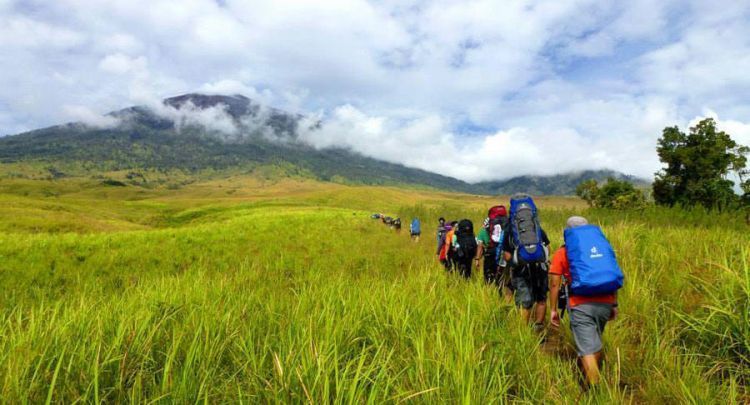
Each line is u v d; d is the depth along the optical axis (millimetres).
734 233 8914
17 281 10117
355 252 15797
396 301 4785
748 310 3725
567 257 3787
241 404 2322
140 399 2359
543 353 3885
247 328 3711
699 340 3969
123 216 72500
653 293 5266
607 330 4309
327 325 3570
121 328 3299
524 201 5320
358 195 160375
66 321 3705
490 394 2754
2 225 31672
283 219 33062
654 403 3129
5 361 2738
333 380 2623
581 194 58750
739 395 3119
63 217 42000
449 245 7801
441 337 3553
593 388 3043
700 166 34344
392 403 2551
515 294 5219
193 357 2873
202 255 14914
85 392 2367
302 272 10430
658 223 15102
